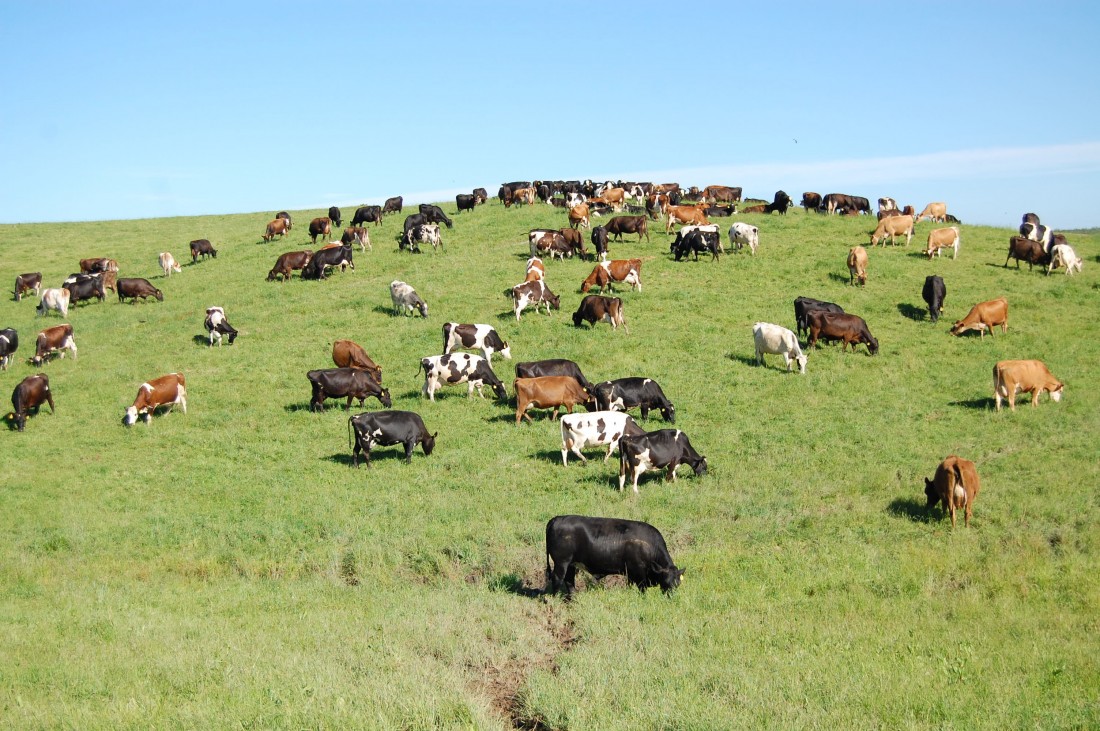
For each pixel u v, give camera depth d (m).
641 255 40.47
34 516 18.81
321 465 21.56
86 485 20.64
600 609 13.12
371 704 9.70
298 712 9.38
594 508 17.98
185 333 33.94
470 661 11.45
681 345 29.77
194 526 18.08
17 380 29.33
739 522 17.31
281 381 28.12
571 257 40.72
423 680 10.35
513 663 11.50
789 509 17.81
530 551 16.22
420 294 36.09
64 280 44.34
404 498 19.25
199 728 9.14
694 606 13.35
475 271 39.09
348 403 25.56
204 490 20.14
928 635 11.96
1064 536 15.50
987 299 33.44
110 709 9.66
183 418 25.34
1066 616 12.51
